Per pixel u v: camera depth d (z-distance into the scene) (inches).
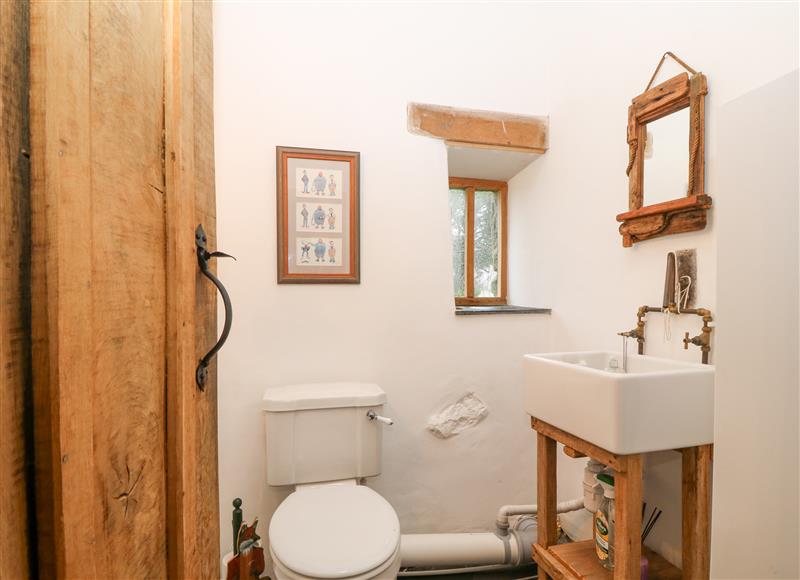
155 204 21.2
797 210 23.0
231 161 60.0
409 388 66.9
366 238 65.5
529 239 79.7
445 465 68.2
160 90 21.9
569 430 42.0
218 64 59.6
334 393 57.8
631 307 54.9
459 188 86.6
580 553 47.8
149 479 20.4
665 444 36.8
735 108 26.5
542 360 46.6
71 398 14.5
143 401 19.9
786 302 23.5
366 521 44.5
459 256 86.8
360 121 65.3
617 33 57.1
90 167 15.9
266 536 59.9
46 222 13.7
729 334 26.8
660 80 50.2
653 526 50.9
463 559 61.5
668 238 49.2
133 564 18.8
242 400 60.1
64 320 14.2
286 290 62.1
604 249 59.6
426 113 68.1
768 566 24.5
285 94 62.2
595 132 61.5
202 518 27.0
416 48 68.0
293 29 62.7
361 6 65.6
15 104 12.9
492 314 70.2
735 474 26.5
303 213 62.6
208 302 29.4
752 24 39.4
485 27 71.3
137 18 19.5
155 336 21.1
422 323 67.5
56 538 13.9
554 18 72.1
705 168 44.3
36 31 13.5
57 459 13.9
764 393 24.7
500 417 70.7
